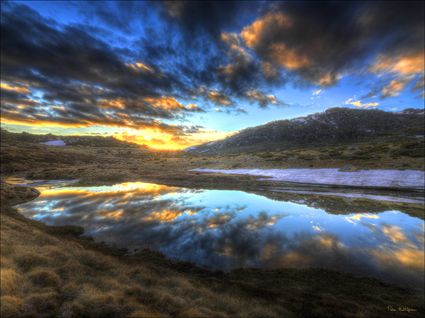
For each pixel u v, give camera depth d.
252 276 9.04
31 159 90.00
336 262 10.22
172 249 11.83
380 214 17.48
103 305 5.25
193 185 37.41
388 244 12.02
